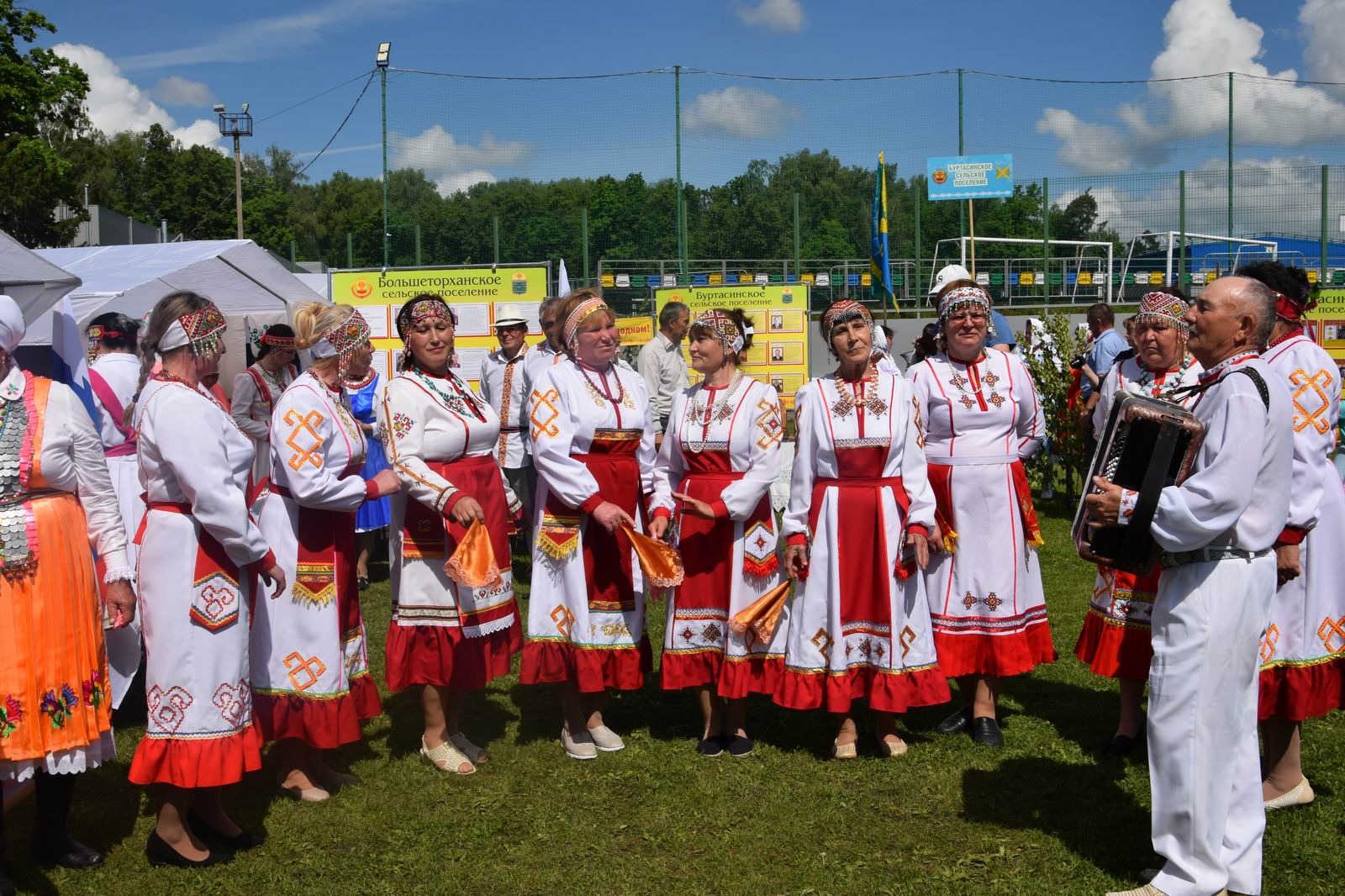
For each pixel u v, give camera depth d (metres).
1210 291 3.30
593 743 4.79
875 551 4.57
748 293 14.87
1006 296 20.06
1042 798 4.24
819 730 5.06
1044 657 4.98
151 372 3.72
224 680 3.67
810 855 3.81
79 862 3.72
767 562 4.68
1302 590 3.90
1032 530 4.93
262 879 3.67
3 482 3.29
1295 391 3.70
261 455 6.89
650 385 9.28
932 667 4.61
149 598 3.64
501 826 4.05
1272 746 4.03
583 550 4.60
